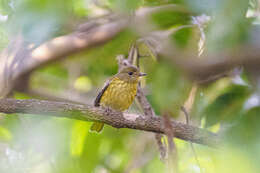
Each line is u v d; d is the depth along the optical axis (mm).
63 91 15031
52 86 14977
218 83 7602
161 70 3254
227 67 3068
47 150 10914
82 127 11438
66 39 11180
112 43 10625
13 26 6473
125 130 14078
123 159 14211
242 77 7414
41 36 5426
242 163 3264
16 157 11336
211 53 3131
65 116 9234
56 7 5117
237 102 7332
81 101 14656
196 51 4152
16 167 11227
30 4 5156
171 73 3219
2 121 11758
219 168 3412
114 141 14086
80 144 11484
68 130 11234
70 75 15203
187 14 7051
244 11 3547
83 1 10391
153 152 13484
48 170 11281
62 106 9125
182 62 3160
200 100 7707
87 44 10758
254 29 3686
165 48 3480
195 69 3139
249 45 3068
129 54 11039
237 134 3887
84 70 15438
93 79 15492
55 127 11086
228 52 3072
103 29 10414
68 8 5219
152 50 8305
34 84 14172
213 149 8164
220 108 7641
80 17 10375
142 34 6188
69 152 11422
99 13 10484
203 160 9656
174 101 3254
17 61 11562
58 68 16016
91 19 10430
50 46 11227
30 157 11344
